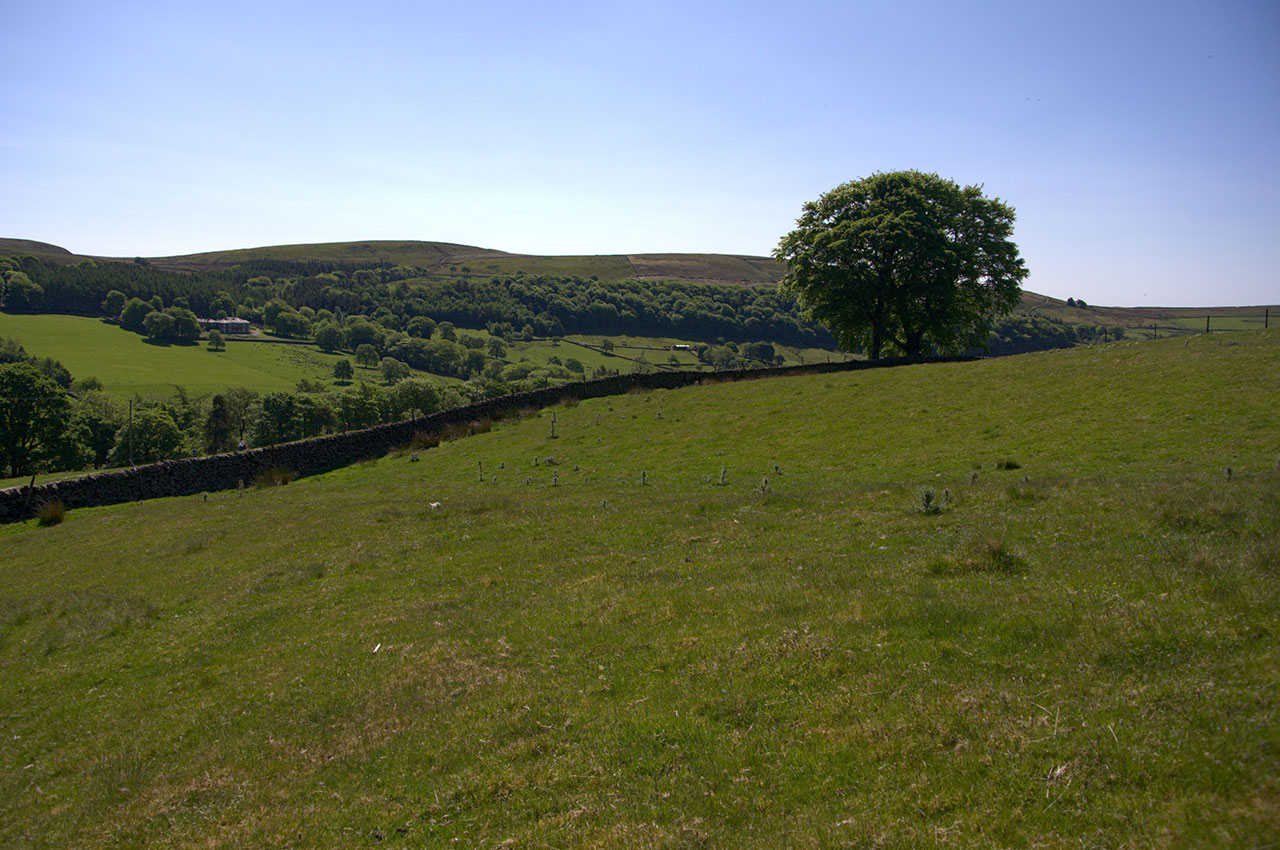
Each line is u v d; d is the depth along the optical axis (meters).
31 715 13.10
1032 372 36.31
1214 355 32.34
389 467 38.69
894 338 65.25
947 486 20.22
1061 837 6.02
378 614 15.49
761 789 7.55
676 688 9.87
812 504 19.92
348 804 8.78
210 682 13.45
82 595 19.56
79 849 8.80
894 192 60.47
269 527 25.22
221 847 8.30
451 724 10.17
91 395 86.38
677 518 20.27
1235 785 6.08
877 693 8.70
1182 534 12.33
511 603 14.93
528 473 32.22
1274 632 8.15
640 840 7.09
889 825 6.59
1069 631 9.14
